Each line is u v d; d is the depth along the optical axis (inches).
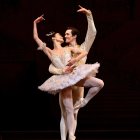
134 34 502.3
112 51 498.9
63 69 248.5
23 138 412.8
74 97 265.1
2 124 470.6
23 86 487.2
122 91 476.7
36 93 485.4
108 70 496.1
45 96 481.7
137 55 497.7
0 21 497.0
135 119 452.1
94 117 455.2
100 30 501.0
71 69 247.0
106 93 475.2
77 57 246.8
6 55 494.9
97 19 500.1
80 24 494.9
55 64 256.8
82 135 430.6
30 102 481.1
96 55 498.9
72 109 251.6
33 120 471.5
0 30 497.7
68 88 251.6
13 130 466.9
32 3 496.1
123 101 465.4
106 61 498.3
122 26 500.7
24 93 485.1
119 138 410.6
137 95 472.7
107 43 502.0
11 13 497.0
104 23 501.0
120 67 497.4
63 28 496.4
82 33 493.4
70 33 264.5
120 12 501.0
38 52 494.6
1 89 486.0
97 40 501.4
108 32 500.7
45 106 477.7
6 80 488.4
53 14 498.3
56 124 465.1
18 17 496.4
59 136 430.9
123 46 501.0
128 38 502.0
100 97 468.8
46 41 494.0
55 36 267.1
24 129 467.5
